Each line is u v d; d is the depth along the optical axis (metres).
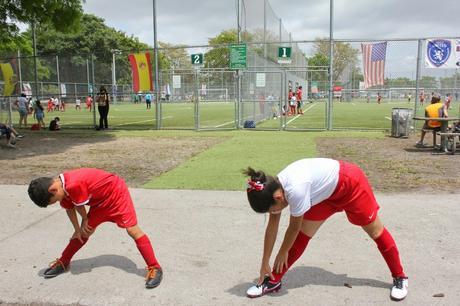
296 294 3.78
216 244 4.95
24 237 5.29
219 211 6.18
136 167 9.71
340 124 19.97
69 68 27.91
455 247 4.76
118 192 4.00
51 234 5.38
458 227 5.38
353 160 10.25
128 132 17.44
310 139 14.22
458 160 10.20
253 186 3.19
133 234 4.03
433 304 3.57
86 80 29.03
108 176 4.02
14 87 20.30
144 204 6.58
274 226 3.55
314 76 41.81
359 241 4.94
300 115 26.73
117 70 38.41
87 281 4.09
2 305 3.70
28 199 6.97
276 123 20.78
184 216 5.98
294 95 25.88
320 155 10.93
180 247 4.88
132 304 3.67
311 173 3.32
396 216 5.80
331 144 13.02
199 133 16.58
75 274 4.23
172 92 37.00
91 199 3.91
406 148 12.20
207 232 5.34
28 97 22.95
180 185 7.78
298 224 3.36
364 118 23.67
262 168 9.23
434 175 8.48
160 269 4.07
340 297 3.71
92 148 12.95
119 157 11.19
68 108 38.47
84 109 37.06
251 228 5.46
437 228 5.34
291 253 3.70
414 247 4.76
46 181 3.67
